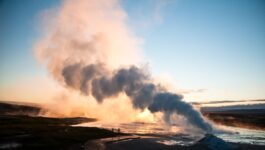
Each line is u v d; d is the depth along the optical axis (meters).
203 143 54.81
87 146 50.66
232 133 81.25
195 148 51.53
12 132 61.69
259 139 66.44
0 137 54.44
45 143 49.59
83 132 69.88
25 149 44.03
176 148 50.91
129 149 49.28
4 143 48.25
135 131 85.12
